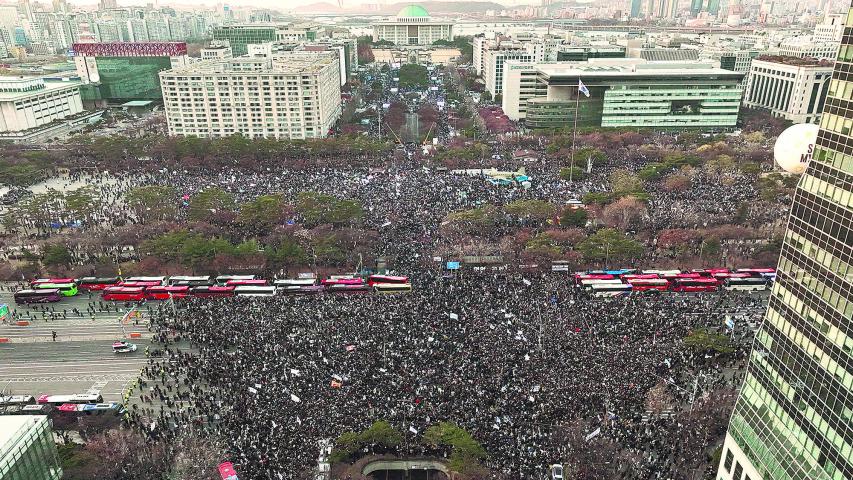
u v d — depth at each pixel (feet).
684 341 443.73
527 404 381.19
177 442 358.23
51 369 465.06
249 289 561.84
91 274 613.93
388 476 360.28
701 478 348.18
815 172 280.72
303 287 565.94
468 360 425.28
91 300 577.43
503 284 559.79
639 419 371.15
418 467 360.48
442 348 442.09
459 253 613.52
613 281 558.15
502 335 458.50
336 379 404.98
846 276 254.06
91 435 380.78
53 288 577.84
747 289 565.94
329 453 345.51
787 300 299.79
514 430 359.87
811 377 276.62
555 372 411.75
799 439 284.00
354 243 636.07
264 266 610.65
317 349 444.14
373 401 386.11
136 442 362.94
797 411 286.46
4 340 506.48
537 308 505.25
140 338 505.66
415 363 423.64
